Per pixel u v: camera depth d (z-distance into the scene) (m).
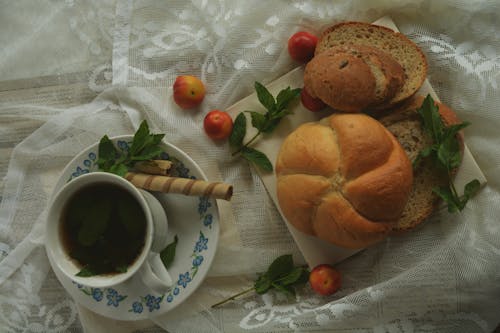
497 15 0.56
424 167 0.56
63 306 0.58
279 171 0.54
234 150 0.57
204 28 0.59
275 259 0.57
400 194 0.51
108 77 0.60
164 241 0.52
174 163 0.54
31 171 0.59
